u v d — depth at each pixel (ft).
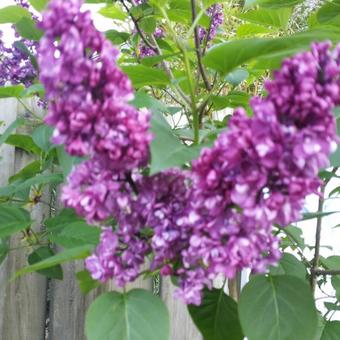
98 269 1.05
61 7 0.83
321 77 0.82
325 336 1.55
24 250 2.61
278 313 1.18
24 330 2.67
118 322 1.11
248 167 0.81
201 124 1.49
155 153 0.85
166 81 1.40
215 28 2.13
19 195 2.13
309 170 0.80
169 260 1.05
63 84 0.84
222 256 0.89
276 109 0.79
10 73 2.10
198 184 0.86
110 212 0.97
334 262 1.83
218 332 1.36
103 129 0.84
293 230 1.60
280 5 1.61
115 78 0.86
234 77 1.89
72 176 0.97
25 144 2.20
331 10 1.53
